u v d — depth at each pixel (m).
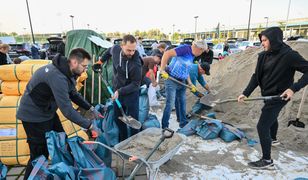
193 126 3.79
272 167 2.78
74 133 2.96
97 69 3.47
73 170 1.74
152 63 4.95
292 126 3.65
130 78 2.76
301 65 2.31
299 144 3.31
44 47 17.59
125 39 2.55
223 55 15.60
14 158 2.62
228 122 4.16
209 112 4.51
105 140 2.72
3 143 2.61
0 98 2.79
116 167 2.56
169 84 3.54
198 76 4.29
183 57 3.50
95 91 4.67
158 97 5.85
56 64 1.88
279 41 2.38
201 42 3.39
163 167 2.76
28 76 2.79
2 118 2.62
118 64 2.73
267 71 2.57
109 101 3.49
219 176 2.63
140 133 2.68
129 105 2.87
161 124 4.01
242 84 5.18
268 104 2.58
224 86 5.65
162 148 2.41
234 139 3.52
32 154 2.13
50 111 2.08
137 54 2.75
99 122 3.07
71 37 5.12
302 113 3.85
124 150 2.40
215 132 3.54
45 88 1.91
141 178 2.33
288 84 2.51
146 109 3.58
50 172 1.62
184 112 4.00
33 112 1.99
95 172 1.78
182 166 2.81
